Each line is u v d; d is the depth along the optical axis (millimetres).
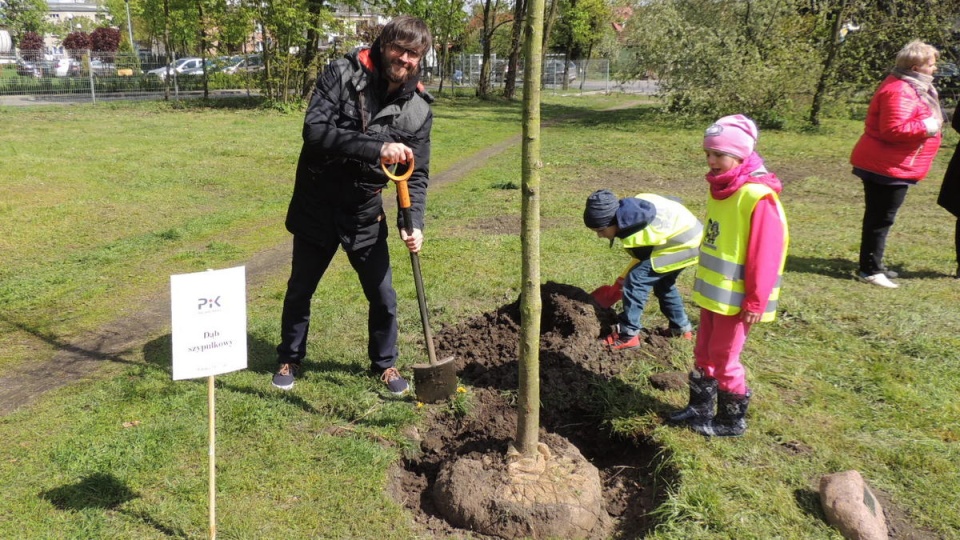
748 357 4273
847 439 3355
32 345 4582
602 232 4156
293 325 3738
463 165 12664
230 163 11703
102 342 4645
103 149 12477
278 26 19938
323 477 3066
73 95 24422
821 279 5785
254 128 16234
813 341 4527
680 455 3162
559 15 39969
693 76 17562
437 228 7695
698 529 2719
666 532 2703
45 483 3006
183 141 13812
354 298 5285
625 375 3994
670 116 19219
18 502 2877
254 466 3131
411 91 3316
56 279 5887
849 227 7566
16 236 7191
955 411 3633
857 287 5594
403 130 3406
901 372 4062
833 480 2877
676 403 3699
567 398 3820
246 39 21484
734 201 3115
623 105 29172
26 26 52406
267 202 9141
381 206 3588
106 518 2791
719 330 3252
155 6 23031
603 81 44938
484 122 20016
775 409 3627
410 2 25328
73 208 8375
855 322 4844
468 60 40156
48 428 3469
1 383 4020
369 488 3012
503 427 3568
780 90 16531
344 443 3309
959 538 2727
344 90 3227
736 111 17406
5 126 15539
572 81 45219
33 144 12727
